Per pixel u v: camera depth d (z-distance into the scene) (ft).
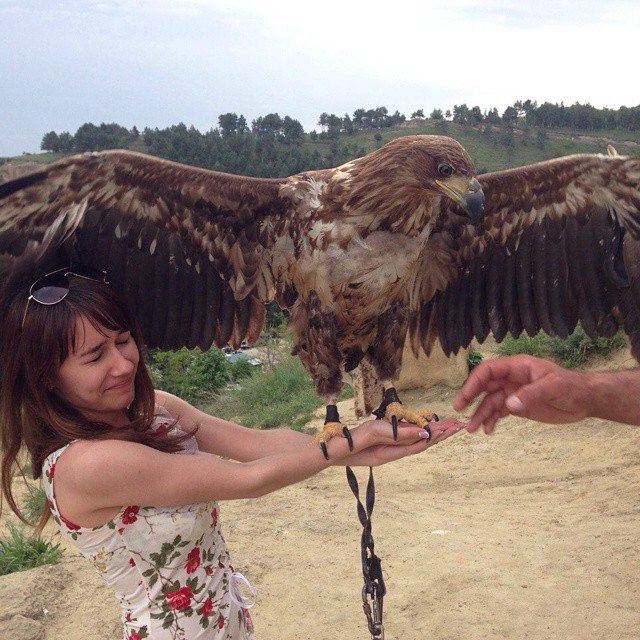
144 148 333.62
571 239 10.00
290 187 9.35
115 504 6.51
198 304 10.03
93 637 14.33
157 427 7.39
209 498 6.69
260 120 412.36
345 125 428.97
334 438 7.33
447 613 14.23
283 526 19.04
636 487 19.35
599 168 9.44
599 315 9.93
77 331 6.48
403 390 32.04
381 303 9.16
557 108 429.38
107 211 9.00
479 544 17.22
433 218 9.91
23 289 6.75
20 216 8.09
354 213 8.88
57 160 8.20
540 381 6.59
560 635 12.99
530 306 10.33
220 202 9.47
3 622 14.74
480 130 409.49
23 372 6.72
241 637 7.50
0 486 8.03
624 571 14.78
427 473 23.97
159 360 48.29
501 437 26.09
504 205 10.16
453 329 10.80
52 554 18.13
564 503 19.60
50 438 6.75
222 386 47.78
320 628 14.23
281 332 43.86
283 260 9.79
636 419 6.89
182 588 6.91
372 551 7.45
